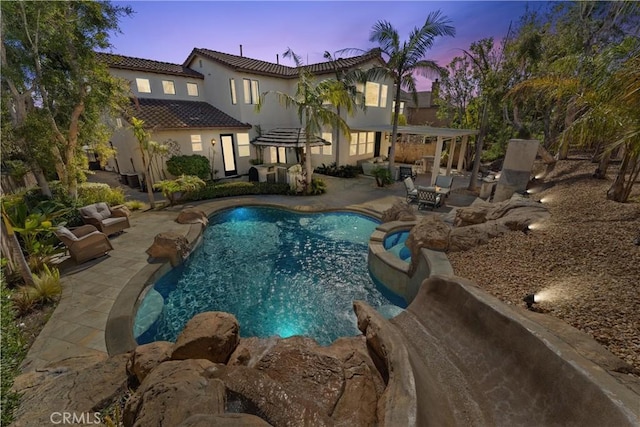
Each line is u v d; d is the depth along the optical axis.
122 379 3.40
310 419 2.41
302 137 16.75
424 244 7.05
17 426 2.68
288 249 9.66
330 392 3.00
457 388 3.24
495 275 5.39
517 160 11.55
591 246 5.41
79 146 10.77
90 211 8.86
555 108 15.01
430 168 20.69
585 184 9.74
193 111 17.77
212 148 17.27
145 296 6.55
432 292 5.13
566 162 13.92
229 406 2.51
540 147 14.02
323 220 12.07
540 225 6.80
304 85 14.02
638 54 5.34
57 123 10.07
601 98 6.10
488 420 2.80
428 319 4.59
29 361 4.36
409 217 10.48
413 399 2.48
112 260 7.73
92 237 7.64
